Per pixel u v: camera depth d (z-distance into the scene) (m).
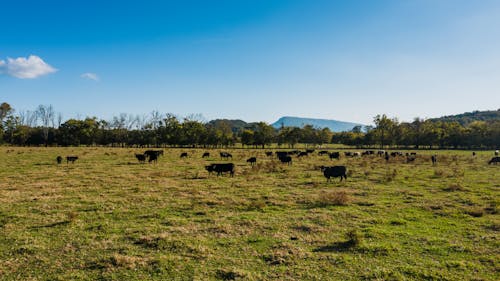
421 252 9.41
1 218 12.94
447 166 34.81
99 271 8.20
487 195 17.73
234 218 13.20
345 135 131.75
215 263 8.69
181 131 99.06
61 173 27.00
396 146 115.62
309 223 12.45
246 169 31.27
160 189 19.81
